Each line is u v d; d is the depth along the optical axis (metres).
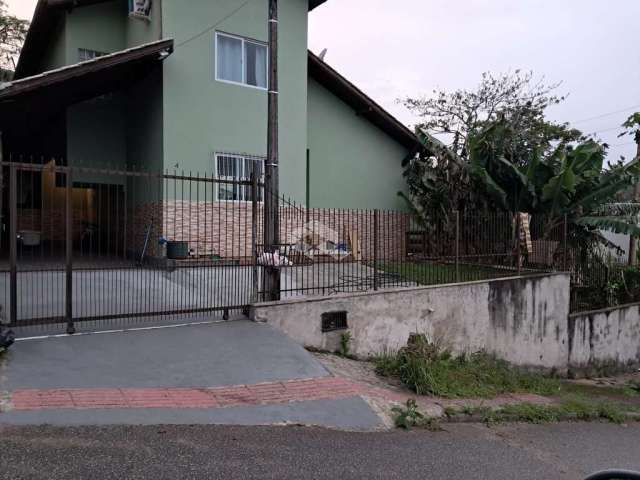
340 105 16.14
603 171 13.80
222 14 12.71
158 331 6.71
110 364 5.60
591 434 6.38
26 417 4.28
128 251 13.17
